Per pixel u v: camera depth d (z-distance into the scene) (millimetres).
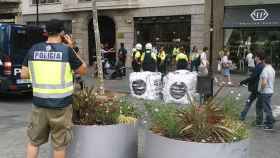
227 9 26203
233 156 4750
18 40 13906
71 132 5289
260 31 25234
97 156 5355
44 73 5145
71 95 5238
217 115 4895
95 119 5488
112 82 20906
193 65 21609
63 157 5281
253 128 10133
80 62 5309
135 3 29656
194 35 27156
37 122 5227
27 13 36656
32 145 5363
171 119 4934
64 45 5250
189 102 5527
